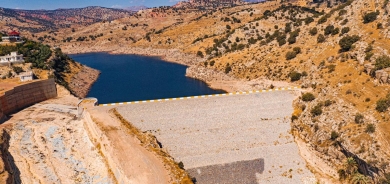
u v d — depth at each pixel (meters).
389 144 96.56
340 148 106.94
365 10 166.75
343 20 176.12
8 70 167.12
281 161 111.75
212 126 123.38
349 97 120.44
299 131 122.50
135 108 126.88
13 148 108.44
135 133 111.56
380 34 142.50
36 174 98.88
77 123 125.81
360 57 137.88
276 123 126.75
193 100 131.50
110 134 108.69
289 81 167.25
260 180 104.44
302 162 111.62
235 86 198.62
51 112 134.12
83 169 102.06
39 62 191.38
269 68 190.12
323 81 140.38
